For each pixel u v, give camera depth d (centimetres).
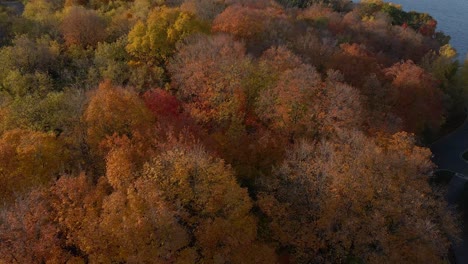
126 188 3706
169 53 6744
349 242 4034
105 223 3303
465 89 10100
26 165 4009
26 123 4888
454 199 6831
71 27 7412
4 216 3366
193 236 3897
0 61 6316
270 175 5031
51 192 3762
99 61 6419
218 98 5484
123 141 4284
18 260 3119
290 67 6259
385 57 9481
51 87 6059
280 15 9712
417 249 4169
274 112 5500
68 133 4784
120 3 9775
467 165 8106
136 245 3272
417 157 4897
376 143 5497
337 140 5022
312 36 8425
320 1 13312
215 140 5019
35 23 7975
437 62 10125
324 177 4266
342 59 7612
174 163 3866
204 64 5800
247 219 4062
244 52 6719
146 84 6150
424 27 13675
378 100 6881
